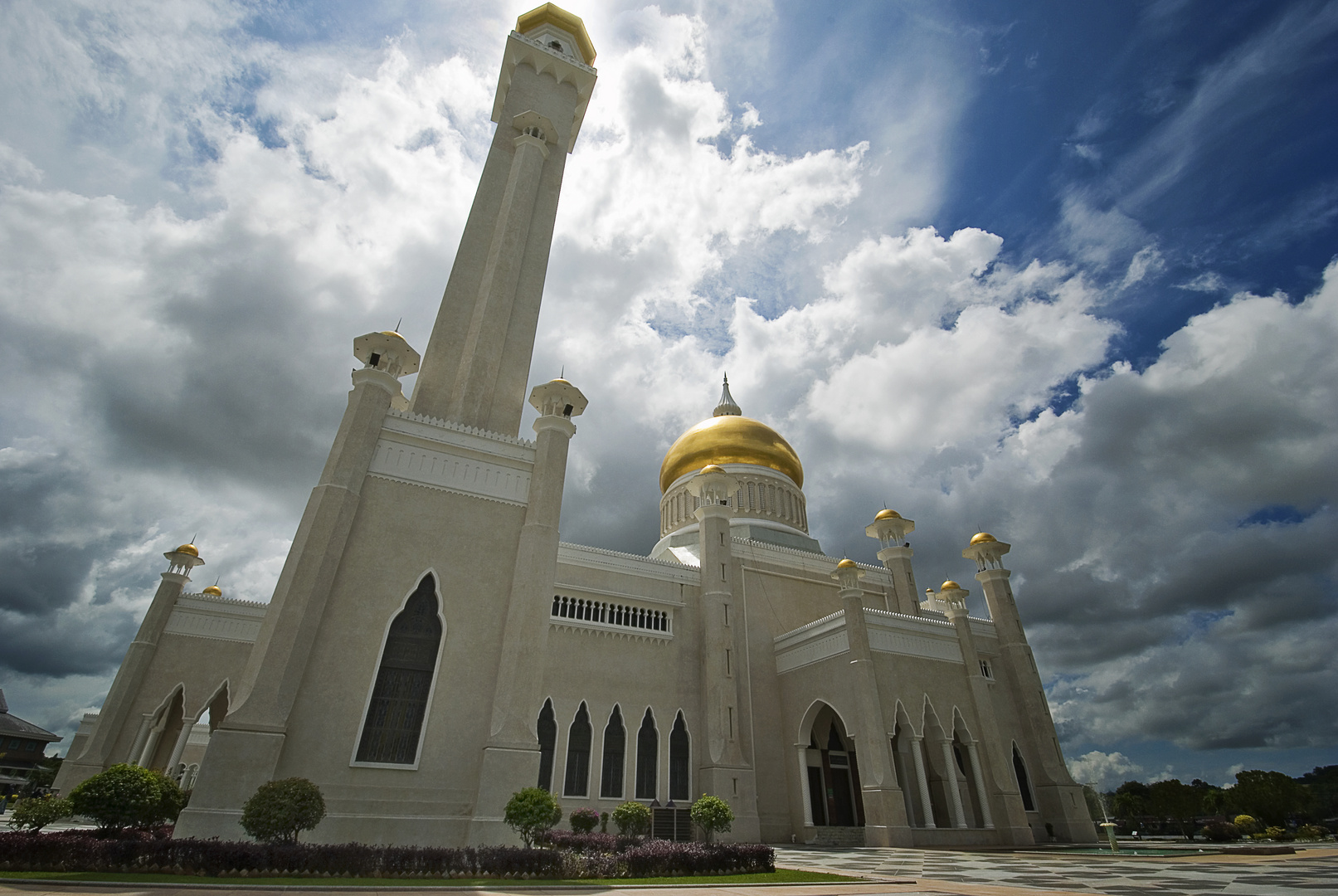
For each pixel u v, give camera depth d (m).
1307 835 39.44
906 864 20.64
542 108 33.06
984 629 40.09
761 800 32.56
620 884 14.10
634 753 30.23
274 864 12.69
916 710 32.31
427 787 17.20
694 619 35.09
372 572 18.86
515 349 26.62
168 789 17.05
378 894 10.75
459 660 18.83
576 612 32.47
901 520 42.25
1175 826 64.31
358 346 21.84
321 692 17.12
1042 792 36.12
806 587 40.16
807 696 33.94
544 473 21.91
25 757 69.31
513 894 11.67
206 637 30.78
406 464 20.62
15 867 12.05
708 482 37.72
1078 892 13.05
